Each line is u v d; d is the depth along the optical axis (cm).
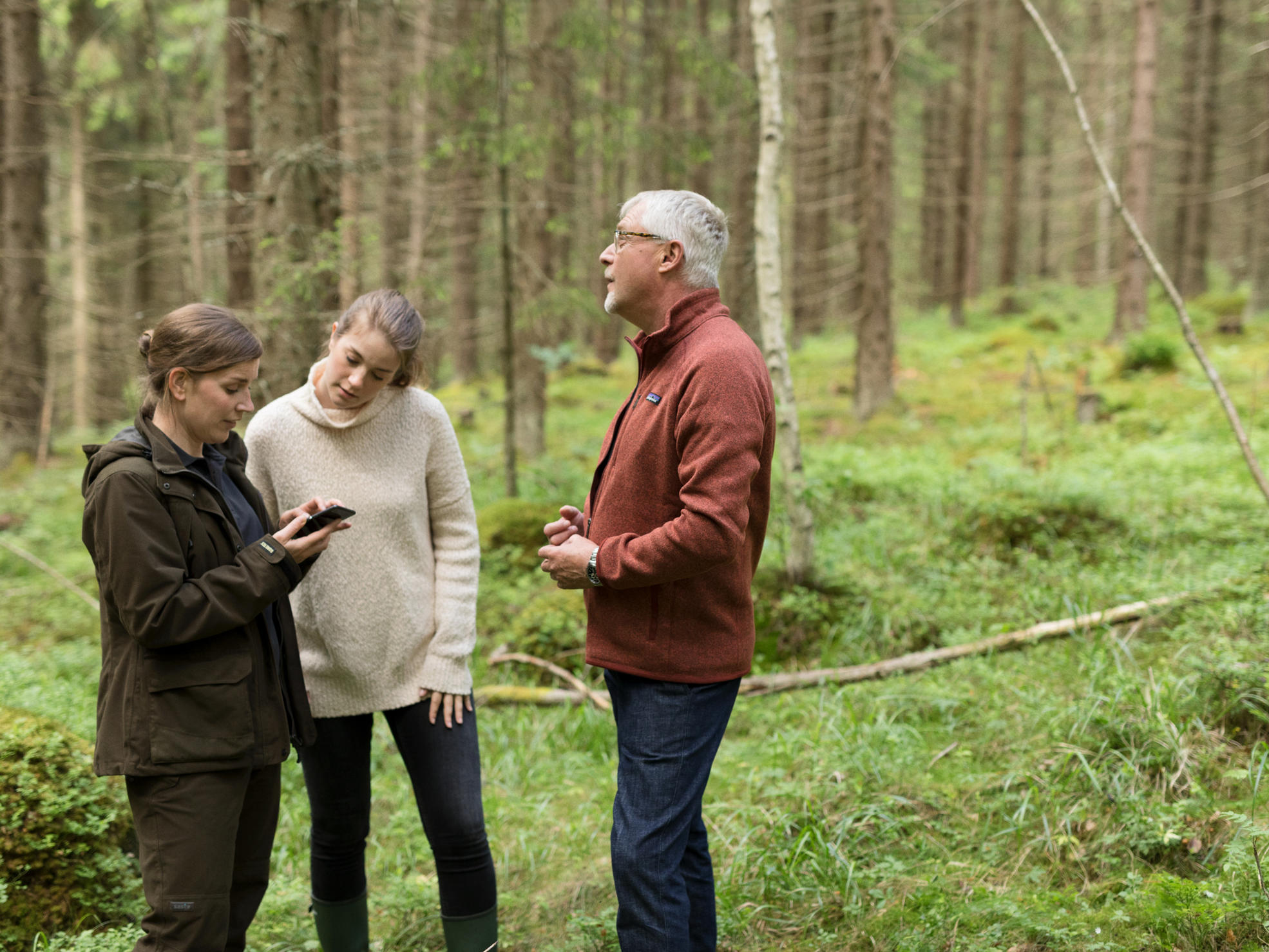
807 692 413
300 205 538
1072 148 2198
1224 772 278
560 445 1032
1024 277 2320
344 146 879
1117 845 258
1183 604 409
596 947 248
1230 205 2192
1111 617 415
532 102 684
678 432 192
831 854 267
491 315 1047
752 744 369
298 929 273
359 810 245
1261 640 349
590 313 680
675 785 198
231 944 209
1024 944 221
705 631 202
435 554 246
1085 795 281
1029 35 1930
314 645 235
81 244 1403
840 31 1491
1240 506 559
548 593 536
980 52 1931
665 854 195
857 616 473
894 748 325
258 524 213
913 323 1897
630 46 908
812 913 252
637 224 204
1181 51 1816
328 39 727
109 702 192
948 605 479
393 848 333
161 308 1227
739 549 195
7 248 1141
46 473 1063
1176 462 683
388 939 271
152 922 191
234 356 191
